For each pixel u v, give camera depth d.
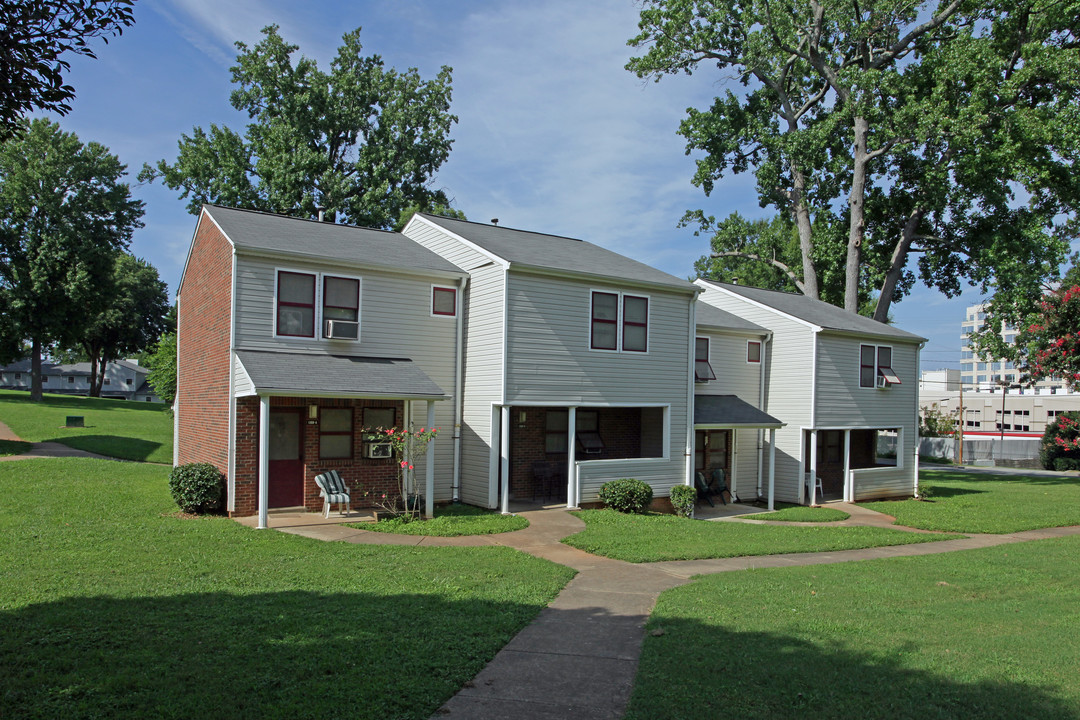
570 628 7.61
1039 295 28.02
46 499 15.09
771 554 13.27
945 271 34.03
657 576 10.70
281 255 15.15
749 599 9.11
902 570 11.66
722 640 7.15
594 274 17.55
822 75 32.38
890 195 33.12
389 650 6.50
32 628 6.74
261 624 7.11
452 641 6.84
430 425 15.20
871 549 14.46
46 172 43.12
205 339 16.78
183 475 14.23
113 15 5.57
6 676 5.61
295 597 8.25
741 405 22.09
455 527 14.03
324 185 35.91
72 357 95.19
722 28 32.03
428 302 17.30
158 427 35.59
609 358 18.05
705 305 25.56
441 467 17.39
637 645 7.06
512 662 6.47
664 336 19.09
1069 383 21.61
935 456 49.97
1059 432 40.06
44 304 43.84
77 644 6.36
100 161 45.38
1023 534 17.33
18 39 5.41
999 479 33.94
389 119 38.56
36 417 34.69
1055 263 29.09
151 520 13.33
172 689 5.41
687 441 19.50
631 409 20.92
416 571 10.01
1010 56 29.83
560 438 19.50
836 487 25.38
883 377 24.44
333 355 15.77
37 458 21.80
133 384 90.25
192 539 11.69
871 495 24.09
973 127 26.91
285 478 15.38
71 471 19.39
